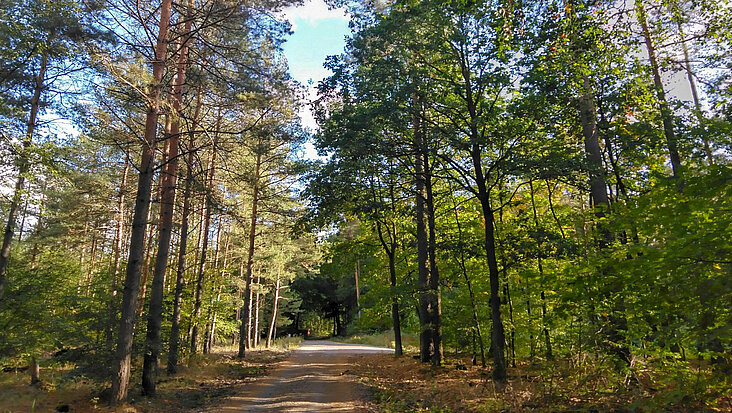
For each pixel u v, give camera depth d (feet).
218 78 41.52
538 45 34.40
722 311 18.63
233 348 97.96
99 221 71.51
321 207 54.80
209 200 46.88
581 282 24.39
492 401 29.35
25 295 47.29
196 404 35.06
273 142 60.90
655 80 43.70
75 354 35.94
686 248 17.81
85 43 32.73
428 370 48.98
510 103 41.68
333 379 47.98
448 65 45.06
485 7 37.68
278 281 128.88
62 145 43.65
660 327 23.88
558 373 30.37
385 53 47.78
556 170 36.91
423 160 55.21
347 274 84.64
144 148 37.81
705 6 35.99
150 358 39.11
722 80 36.78
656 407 22.21
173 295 62.44
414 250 68.03
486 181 43.32
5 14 35.42
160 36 39.17
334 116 47.34
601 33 34.73
